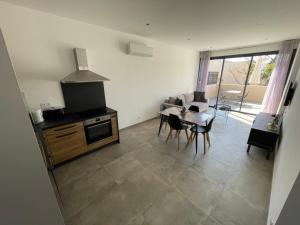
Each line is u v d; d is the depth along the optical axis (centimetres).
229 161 269
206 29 316
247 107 636
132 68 389
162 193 199
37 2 201
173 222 161
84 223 160
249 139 286
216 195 196
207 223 160
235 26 294
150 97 468
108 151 301
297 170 102
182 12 231
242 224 159
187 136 336
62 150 247
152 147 318
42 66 248
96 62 314
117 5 209
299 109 168
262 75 658
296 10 216
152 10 225
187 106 495
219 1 195
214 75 767
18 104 79
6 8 203
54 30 249
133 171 242
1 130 77
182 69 563
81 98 306
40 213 103
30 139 87
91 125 277
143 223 160
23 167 88
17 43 220
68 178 226
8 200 88
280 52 425
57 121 248
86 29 286
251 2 196
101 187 209
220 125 445
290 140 167
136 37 373
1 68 71
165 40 423
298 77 269
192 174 235
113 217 167
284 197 113
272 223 126
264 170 244
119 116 392
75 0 195
